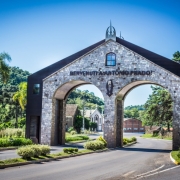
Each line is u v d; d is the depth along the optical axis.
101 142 31.64
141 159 23.28
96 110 112.50
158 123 69.94
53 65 37.94
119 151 31.09
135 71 33.91
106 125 34.44
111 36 35.56
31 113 37.06
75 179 14.21
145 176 15.12
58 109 38.56
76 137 48.91
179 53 59.81
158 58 35.47
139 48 36.28
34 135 36.94
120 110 37.25
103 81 34.88
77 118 84.19
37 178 14.31
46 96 36.69
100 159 23.00
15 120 71.69
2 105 77.88
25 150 20.58
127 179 14.31
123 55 34.62
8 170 16.77
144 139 67.06
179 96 32.00
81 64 35.84
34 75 37.91
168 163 20.59
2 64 41.22
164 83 32.72
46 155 22.89
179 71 34.53
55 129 37.50
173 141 31.55
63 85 36.53
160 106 67.38
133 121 119.69
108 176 15.14
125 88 35.56
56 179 14.15
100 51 35.44
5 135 39.16
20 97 61.81
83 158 23.59
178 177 14.78
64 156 23.83
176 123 31.75
